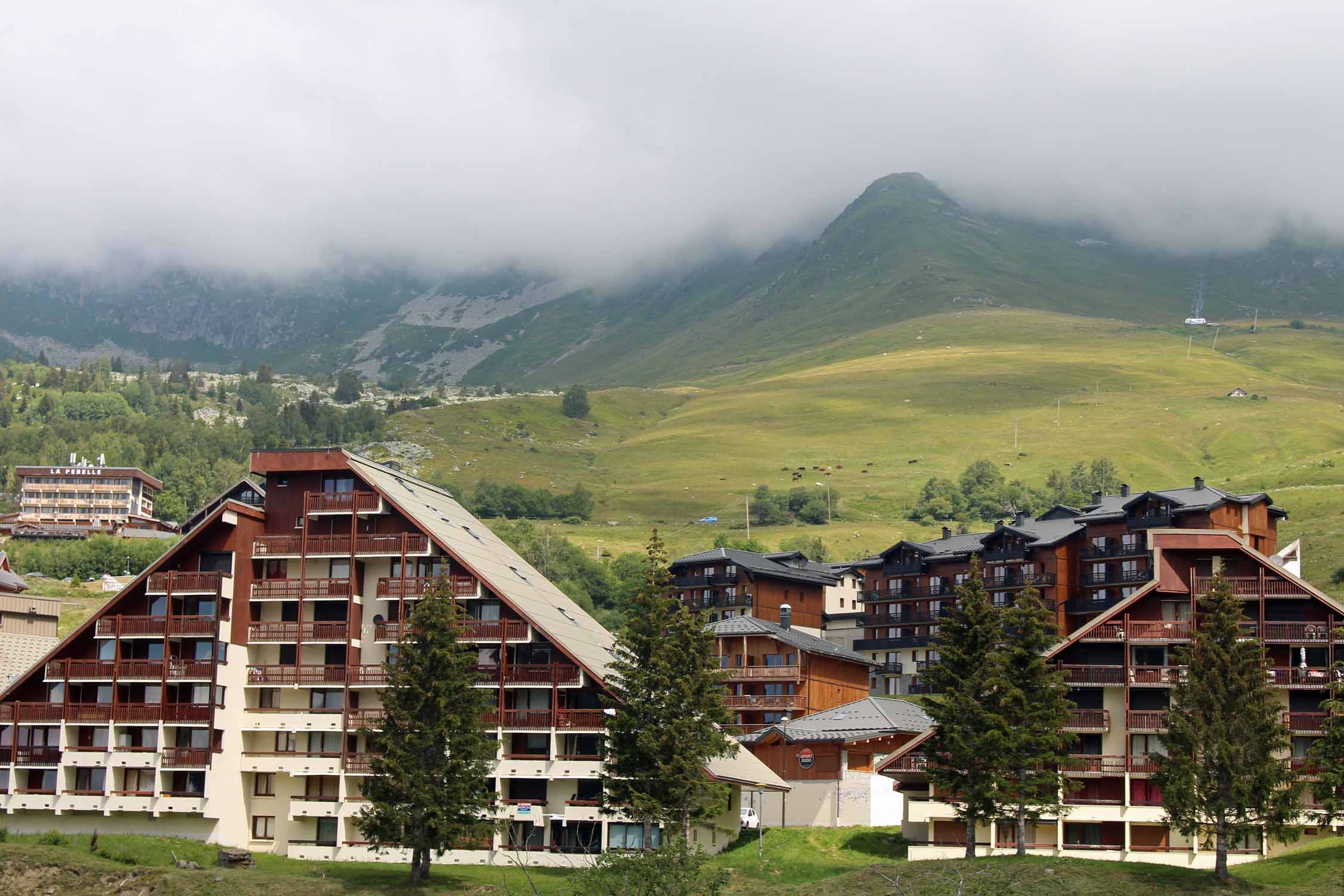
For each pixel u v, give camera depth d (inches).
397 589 4613.7
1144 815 4079.7
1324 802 3592.5
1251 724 3587.6
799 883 3713.1
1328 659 4156.0
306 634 4586.6
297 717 4522.6
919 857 4077.3
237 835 4473.4
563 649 4372.5
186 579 4569.4
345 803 4392.2
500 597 4483.3
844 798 4621.1
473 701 4013.3
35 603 5620.1
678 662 4005.9
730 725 4288.9
